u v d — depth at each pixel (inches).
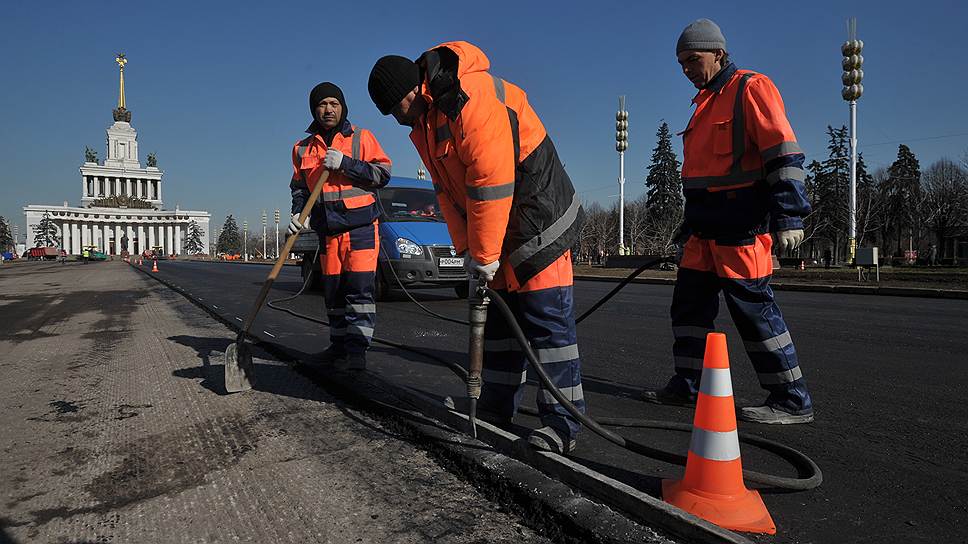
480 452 98.0
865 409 128.0
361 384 142.3
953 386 146.7
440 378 156.9
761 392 142.6
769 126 110.2
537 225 97.0
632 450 95.3
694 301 130.6
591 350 198.4
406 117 98.7
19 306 372.8
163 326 256.1
